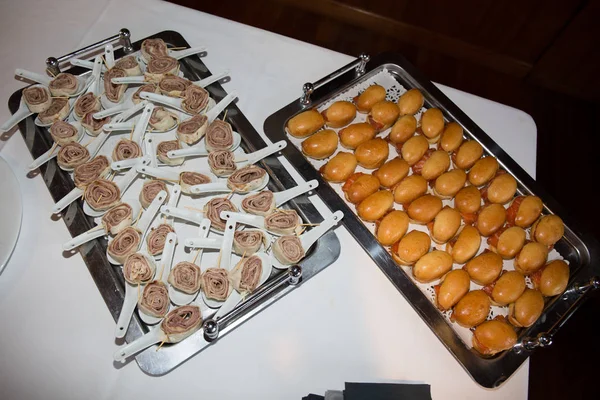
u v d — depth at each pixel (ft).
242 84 2.47
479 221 2.27
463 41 4.72
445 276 2.12
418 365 1.96
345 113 2.39
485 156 2.45
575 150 4.57
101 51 2.44
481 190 2.42
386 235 2.13
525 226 2.33
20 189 1.99
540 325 2.10
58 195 2.05
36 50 2.40
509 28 4.50
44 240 1.99
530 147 2.58
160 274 1.87
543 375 3.51
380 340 1.98
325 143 2.29
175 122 2.24
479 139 2.47
